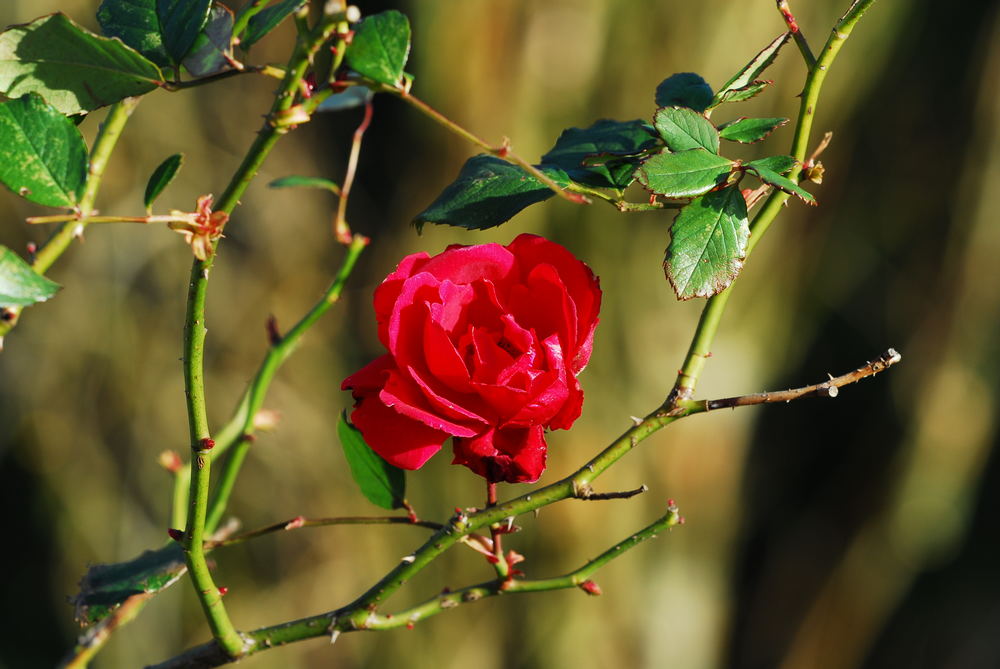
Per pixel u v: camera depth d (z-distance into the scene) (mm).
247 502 3262
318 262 3246
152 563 1173
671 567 3246
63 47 1076
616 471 3025
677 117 1095
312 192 3230
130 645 3248
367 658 3209
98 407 3326
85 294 3242
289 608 3236
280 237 3230
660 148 1122
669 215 2906
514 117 2840
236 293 3246
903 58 3314
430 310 1073
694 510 3236
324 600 3230
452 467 3059
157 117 3148
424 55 2846
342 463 3244
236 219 3242
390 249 3141
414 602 3178
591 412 2969
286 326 3236
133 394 3309
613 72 2799
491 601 3125
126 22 1092
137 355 3287
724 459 3242
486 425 1076
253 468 3236
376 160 3170
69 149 1070
